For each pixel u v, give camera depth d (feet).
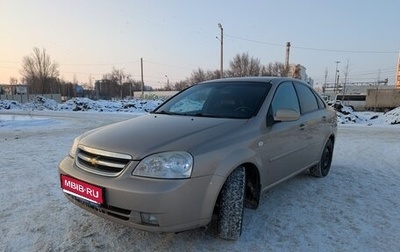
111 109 90.43
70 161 9.54
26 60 189.98
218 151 8.54
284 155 11.57
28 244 9.21
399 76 155.12
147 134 9.07
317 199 12.89
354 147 25.08
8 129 37.01
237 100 11.58
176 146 8.22
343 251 8.91
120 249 8.94
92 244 9.21
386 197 13.17
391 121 54.03
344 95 127.75
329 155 16.62
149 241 9.36
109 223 10.51
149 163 7.95
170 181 7.79
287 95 12.78
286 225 10.49
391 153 22.50
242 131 9.63
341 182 15.21
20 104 113.70
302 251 8.90
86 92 259.39
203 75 187.73
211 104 11.89
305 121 13.12
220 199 9.09
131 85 254.27
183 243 9.23
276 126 11.05
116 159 8.32
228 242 9.29
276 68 158.51
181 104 12.73
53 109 97.66
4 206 12.00
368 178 15.94
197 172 8.02
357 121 57.31
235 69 160.04
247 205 10.55
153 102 97.14
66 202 12.41
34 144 25.66
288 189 14.10
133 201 7.72
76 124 44.45
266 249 8.96
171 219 7.76
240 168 9.34
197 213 8.10
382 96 112.47
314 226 10.44
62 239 9.50
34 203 12.31
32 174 16.31
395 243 9.36
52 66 197.26
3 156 20.76
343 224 10.60
